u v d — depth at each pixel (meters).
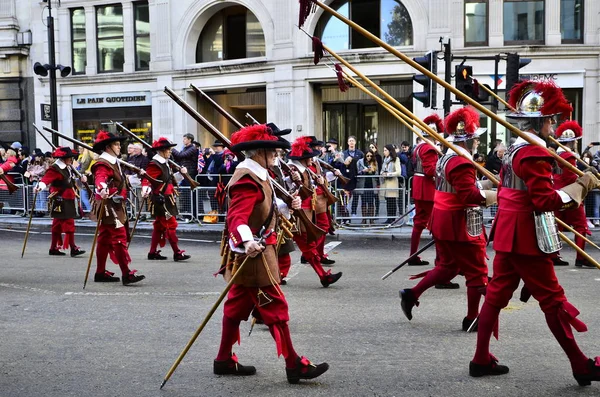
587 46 19.47
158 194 10.57
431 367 5.16
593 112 19.61
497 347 5.68
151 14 23.88
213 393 4.63
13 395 4.61
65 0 25.25
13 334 6.21
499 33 19.97
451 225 6.05
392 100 5.66
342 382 4.83
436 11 19.98
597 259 10.34
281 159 8.07
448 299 7.59
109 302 7.56
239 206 4.57
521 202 4.65
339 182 13.96
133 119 24.50
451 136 6.02
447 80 11.67
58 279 9.10
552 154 4.51
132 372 5.09
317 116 22.27
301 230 8.06
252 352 5.64
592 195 12.94
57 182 11.29
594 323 6.42
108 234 8.71
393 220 13.88
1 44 25.64
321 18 21.77
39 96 25.72
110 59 25.25
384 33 21.27
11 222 16.25
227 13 23.67
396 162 13.90
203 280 8.95
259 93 23.48
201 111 24.11
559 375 4.95
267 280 4.70
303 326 6.42
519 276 4.83
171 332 6.25
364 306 7.26
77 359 5.43
